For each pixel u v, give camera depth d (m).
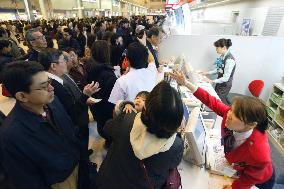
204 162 1.26
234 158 1.04
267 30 4.49
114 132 0.90
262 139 0.95
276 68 3.48
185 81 1.47
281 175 1.48
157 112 0.64
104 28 6.23
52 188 1.21
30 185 1.00
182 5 4.01
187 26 4.07
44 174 1.07
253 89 2.60
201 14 12.78
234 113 0.92
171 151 0.78
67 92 1.61
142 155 0.69
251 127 0.92
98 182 0.99
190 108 1.75
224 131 1.12
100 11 24.97
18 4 17.48
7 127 0.96
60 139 1.15
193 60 3.67
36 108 1.04
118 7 30.19
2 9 16.25
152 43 3.29
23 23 10.97
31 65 0.96
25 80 0.92
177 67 2.42
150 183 0.83
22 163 0.96
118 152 0.84
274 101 3.08
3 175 1.07
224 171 1.18
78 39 5.23
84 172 1.40
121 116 0.93
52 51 1.63
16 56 3.75
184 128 1.18
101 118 2.11
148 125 0.68
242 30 4.89
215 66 3.36
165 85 0.71
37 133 1.01
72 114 1.63
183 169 1.23
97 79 1.96
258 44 3.39
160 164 0.78
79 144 1.41
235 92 3.74
